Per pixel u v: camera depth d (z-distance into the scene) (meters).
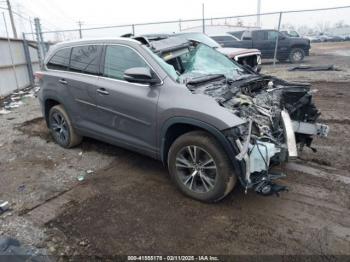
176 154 3.54
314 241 2.84
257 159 3.06
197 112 3.20
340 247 2.75
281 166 4.31
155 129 3.66
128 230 3.07
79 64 4.63
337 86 9.87
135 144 4.02
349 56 20.48
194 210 3.36
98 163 4.68
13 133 6.37
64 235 3.03
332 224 3.06
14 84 12.43
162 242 2.89
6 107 9.16
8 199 3.74
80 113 4.68
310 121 4.36
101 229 3.10
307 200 3.48
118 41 4.12
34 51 14.68
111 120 4.20
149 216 3.28
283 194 3.62
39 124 6.96
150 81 3.59
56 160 4.86
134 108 3.80
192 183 3.51
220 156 3.18
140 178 4.14
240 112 3.29
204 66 4.38
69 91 4.71
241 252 2.74
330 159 4.50
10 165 4.75
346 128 5.82
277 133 3.46
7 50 11.99
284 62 18.38
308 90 4.33
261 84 4.35
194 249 2.80
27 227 3.16
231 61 4.80
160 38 4.73
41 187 4.01
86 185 4.01
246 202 3.48
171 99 3.46
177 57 4.18
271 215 3.24
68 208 3.49
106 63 4.23
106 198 3.67
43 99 5.30
